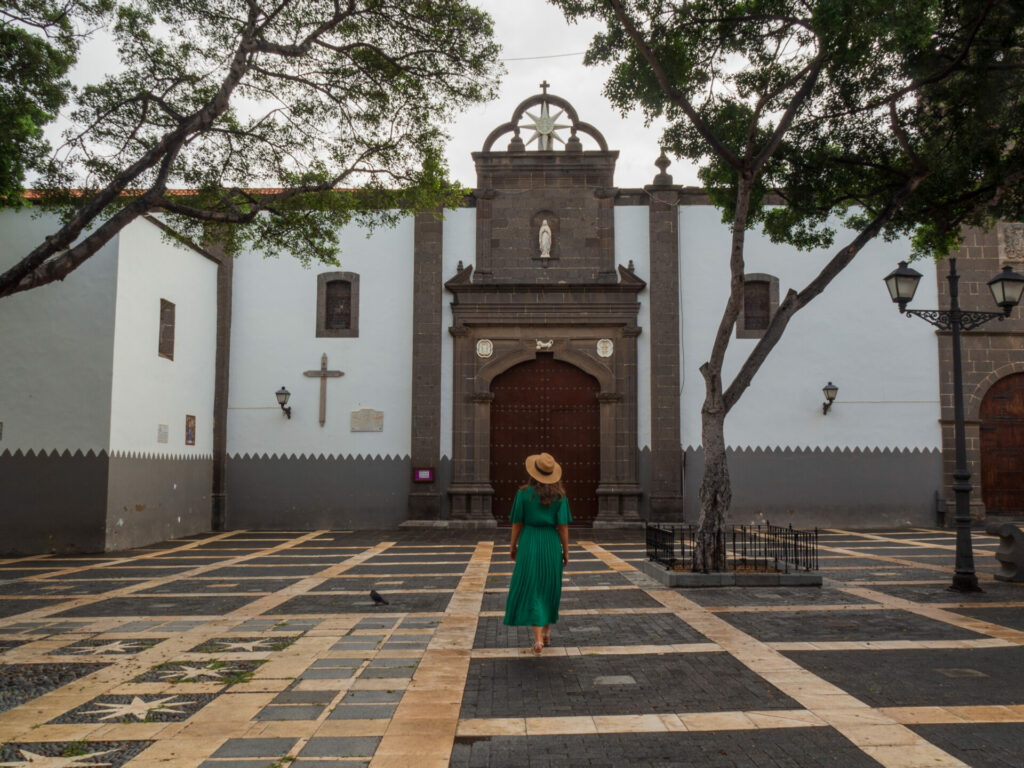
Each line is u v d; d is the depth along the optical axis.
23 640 7.65
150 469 17.41
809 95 11.76
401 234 21.38
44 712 5.30
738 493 20.59
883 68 11.09
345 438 20.91
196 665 6.59
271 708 5.36
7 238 16.00
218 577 12.14
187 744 4.65
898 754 4.43
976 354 20.94
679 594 10.12
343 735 4.80
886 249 21.16
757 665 6.45
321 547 16.62
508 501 20.86
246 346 21.12
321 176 12.41
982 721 4.99
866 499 20.61
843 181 12.48
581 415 21.08
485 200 21.38
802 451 20.70
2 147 11.62
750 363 11.30
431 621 8.48
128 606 9.59
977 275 21.12
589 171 21.44
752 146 10.79
